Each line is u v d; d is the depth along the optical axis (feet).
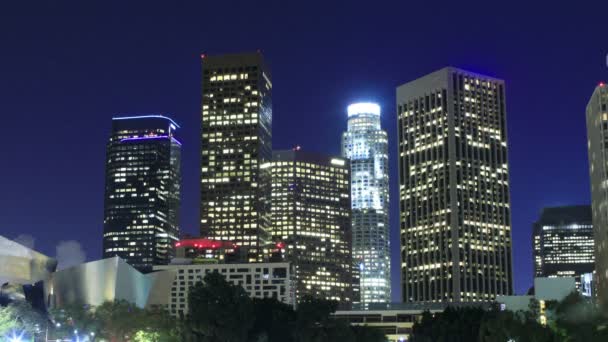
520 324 570.46
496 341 592.19
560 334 498.28
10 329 531.50
